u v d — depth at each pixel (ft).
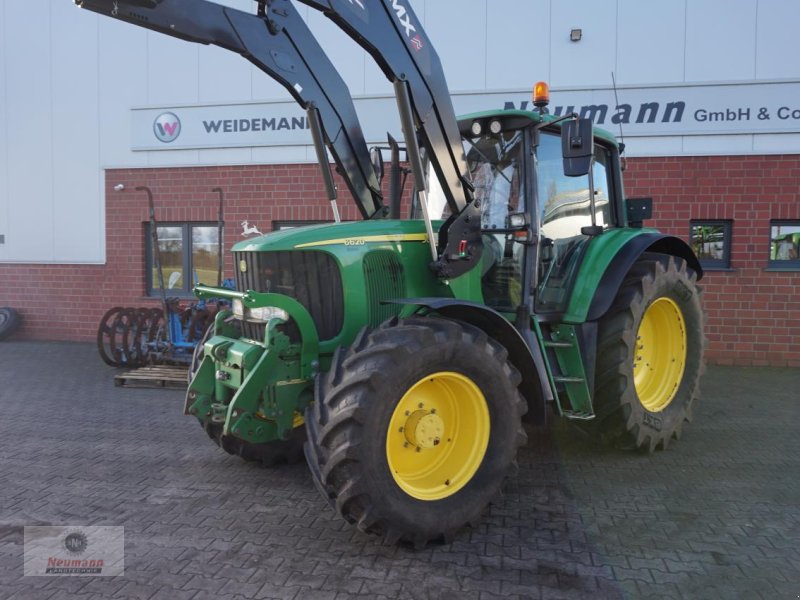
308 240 12.01
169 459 15.21
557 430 17.37
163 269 31.55
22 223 32.58
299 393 11.96
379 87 28.25
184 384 22.72
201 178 30.35
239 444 14.17
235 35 12.25
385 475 9.79
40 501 12.62
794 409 19.51
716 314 26.16
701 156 25.84
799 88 24.91
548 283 14.28
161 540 10.85
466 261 12.74
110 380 24.20
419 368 10.04
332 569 9.82
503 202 14.07
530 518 11.72
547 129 14.61
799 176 25.26
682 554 10.30
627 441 14.84
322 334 12.26
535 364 12.30
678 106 25.75
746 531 11.13
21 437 17.01
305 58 13.65
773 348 25.89
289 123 29.32
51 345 31.48
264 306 11.40
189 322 24.81
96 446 16.24
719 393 21.52
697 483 13.46
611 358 14.28
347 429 9.58
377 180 15.52
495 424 11.09
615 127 26.22
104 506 12.35
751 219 25.70
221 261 24.09
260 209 29.86
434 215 14.52
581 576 9.60
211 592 9.16
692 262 17.40
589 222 15.78
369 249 12.30
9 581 9.50
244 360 11.73
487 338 11.12
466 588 9.25
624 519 11.66
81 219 31.99
